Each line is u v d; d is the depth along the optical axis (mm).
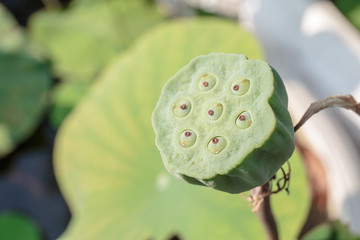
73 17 1385
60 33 1373
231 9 1126
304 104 909
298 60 936
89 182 918
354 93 833
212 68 415
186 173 399
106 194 894
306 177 696
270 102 394
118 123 901
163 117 418
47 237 1206
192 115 409
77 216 921
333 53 887
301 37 941
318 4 947
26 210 1242
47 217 1227
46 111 1319
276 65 972
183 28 860
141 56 895
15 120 1303
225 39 814
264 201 462
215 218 747
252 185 406
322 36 910
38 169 1271
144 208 837
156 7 1319
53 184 1256
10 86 1333
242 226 722
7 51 1377
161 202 820
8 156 1290
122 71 916
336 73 872
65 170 957
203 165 398
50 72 1361
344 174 849
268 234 481
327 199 867
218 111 400
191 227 767
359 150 847
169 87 423
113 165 898
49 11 1511
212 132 400
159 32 880
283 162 406
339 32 897
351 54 865
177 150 406
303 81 918
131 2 1337
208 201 760
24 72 1355
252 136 390
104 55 1319
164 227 795
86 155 929
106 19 1344
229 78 409
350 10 977
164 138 413
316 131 888
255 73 402
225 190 409
